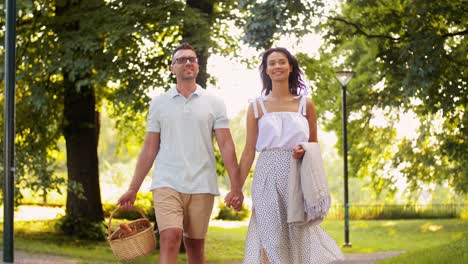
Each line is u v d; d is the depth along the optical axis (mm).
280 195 6426
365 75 26672
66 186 18672
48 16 18141
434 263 11125
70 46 17125
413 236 27984
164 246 6508
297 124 6441
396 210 37156
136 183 6777
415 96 15297
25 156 18547
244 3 14633
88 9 18266
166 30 17828
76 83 17172
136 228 6887
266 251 6387
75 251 17000
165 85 16859
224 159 6727
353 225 33312
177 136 6664
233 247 21531
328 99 25312
